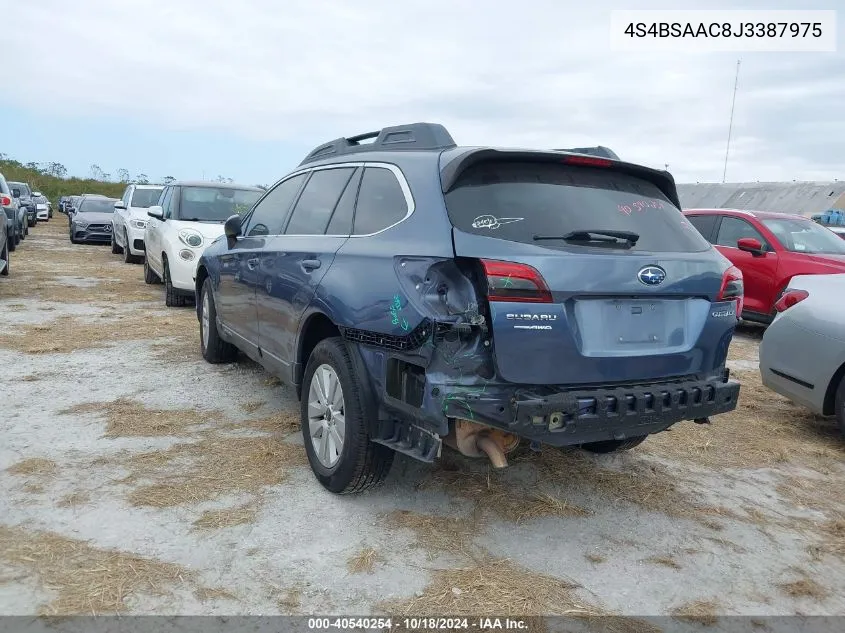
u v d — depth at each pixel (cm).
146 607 275
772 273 936
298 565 311
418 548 331
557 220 325
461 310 302
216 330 623
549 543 345
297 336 414
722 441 514
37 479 380
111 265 1493
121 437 450
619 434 325
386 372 333
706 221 1067
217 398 543
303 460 426
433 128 385
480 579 308
